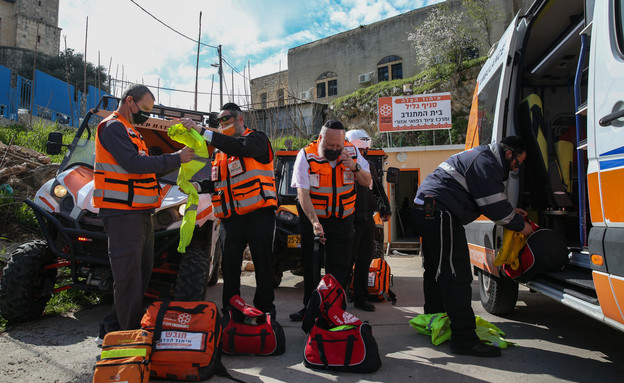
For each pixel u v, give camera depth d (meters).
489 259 3.62
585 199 2.88
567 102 4.52
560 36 3.90
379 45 24.94
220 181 3.43
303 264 3.88
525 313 4.29
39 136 11.10
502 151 3.03
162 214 3.76
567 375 2.65
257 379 2.62
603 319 2.15
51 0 41.53
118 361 2.29
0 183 7.04
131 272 2.81
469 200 3.07
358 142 4.57
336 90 26.47
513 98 3.77
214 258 5.18
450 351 3.13
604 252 2.08
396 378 2.64
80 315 4.07
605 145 2.12
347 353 2.73
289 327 3.84
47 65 31.67
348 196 3.56
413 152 12.20
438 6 21.67
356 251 4.23
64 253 3.66
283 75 30.05
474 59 19.64
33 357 2.94
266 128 19.20
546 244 2.94
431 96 13.44
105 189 2.78
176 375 2.53
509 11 20.02
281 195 5.98
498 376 2.64
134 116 3.03
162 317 2.63
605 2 2.24
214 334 2.64
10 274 3.61
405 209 13.95
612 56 2.13
